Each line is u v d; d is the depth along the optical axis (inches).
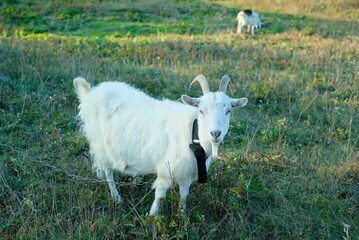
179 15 669.3
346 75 383.2
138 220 168.9
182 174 167.2
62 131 250.5
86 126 190.2
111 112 179.6
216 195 181.5
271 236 173.8
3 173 190.4
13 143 226.8
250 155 225.1
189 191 191.5
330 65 413.4
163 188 171.3
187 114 164.4
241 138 253.3
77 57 378.3
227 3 818.2
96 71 339.3
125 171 183.6
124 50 422.9
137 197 191.6
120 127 175.8
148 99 181.9
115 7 665.6
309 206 192.1
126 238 162.7
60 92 297.9
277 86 331.0
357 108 309.3
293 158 231.3
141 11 664.4
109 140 179.5
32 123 255.9
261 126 270.5
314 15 736.3
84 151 226.1
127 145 174.6
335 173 215.2
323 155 239.8
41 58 355.3
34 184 186.9
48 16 616.7
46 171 201.8
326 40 540.4
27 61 344.2
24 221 162.2
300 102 311.4
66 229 161.2
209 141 158.1
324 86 352.8
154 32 571.5
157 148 168.1
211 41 503.2
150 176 204.4
